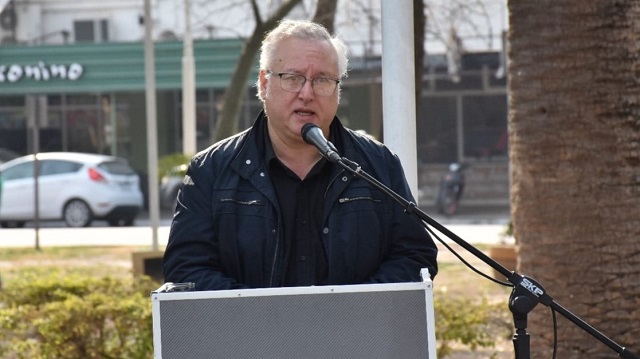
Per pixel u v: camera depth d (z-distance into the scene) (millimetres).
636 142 11016
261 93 7000
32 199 42125
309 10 29188
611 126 10969
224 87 47438
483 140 48625
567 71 11023
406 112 10117
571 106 11016
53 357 12062
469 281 22422
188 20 36188
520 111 11305
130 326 12148
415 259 6961
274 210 6871
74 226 42062
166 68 48312
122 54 48562
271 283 6824
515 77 11344
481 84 48188
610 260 11031
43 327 12031
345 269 6871
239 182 6934
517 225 11508
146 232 39406
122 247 33125
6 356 13453
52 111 51062
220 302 6125
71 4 53938
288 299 6133
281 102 6730
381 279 6777
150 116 28250
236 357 6113
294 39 6734
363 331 6125
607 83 10969
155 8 50375
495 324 14148
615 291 11047
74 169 42188
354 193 6910
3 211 42219
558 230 11133
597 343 11133
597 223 11016
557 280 11172
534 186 11227
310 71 6691
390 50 10141
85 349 12148
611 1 10922
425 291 6133
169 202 47844
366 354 6121
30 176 42312
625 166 10992
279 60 6730
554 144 11086
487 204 48375
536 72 11133
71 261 29094
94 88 49062
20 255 31031
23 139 51031
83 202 42000
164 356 6105
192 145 35625
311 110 6734
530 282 6770
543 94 11117
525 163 11289
